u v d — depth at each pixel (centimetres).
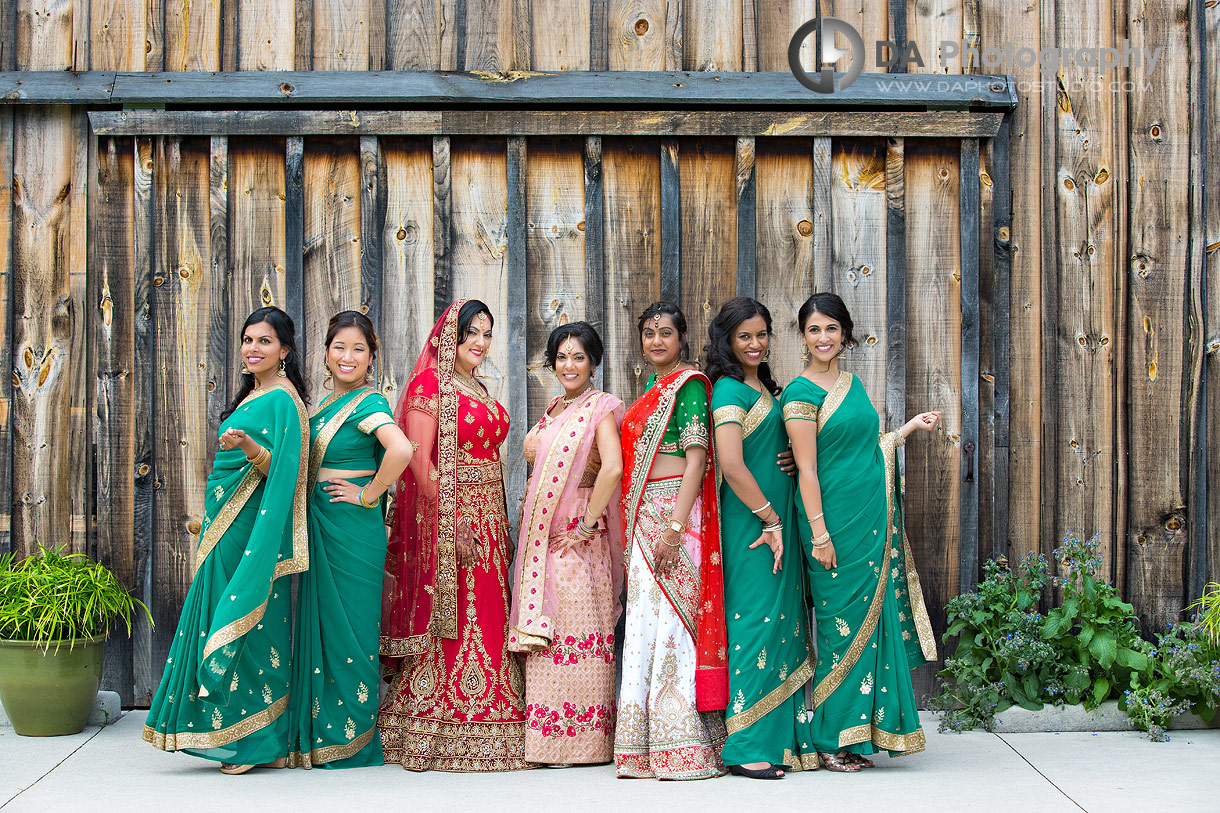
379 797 275
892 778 295
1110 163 385
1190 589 381
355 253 375
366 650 308
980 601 360
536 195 378
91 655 339
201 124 368
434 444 315
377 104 374
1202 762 312
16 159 375
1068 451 382
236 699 292
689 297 379
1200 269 385
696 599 305
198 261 372
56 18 377
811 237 379
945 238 381
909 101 376
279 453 295
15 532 371
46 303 374
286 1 377
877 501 304
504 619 318
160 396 370
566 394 332
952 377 379
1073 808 269
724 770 301
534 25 380
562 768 306
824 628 303
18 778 291
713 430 309
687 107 378
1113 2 384
